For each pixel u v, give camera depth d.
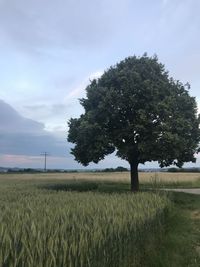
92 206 11.91
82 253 6.95
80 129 30.14
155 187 32.44
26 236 7.06
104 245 7.88
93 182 48.66
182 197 29.45
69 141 32.72
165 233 13.48
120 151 29.55
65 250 6.68
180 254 10.92
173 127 29.48
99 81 31.61
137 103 29.20
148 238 11.18
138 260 9.58
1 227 7.61
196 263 10.12
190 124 30.30
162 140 28.61
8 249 6.41
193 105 31.64
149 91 29.19
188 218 18.14
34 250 6.46
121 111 29.84
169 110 29.16
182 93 32.12
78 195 18.19
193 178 58.09
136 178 32.50
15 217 9.20
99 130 29.73
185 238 13.00
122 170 127.12
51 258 6.37
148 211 12.39
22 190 22.83
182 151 30.09
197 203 26.25
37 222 8.36
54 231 7.53
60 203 13.54
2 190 22.67
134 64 30.89
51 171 125.31
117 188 39.06
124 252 9.05
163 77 31.34
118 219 9.53
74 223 8.67
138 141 30.20
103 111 29.62
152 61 31.12
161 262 9.38
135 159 32.19
